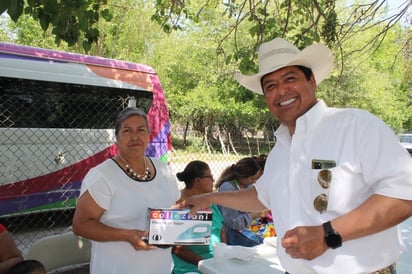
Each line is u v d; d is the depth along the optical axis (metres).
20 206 5.64
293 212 1.59
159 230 2.15
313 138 1.57
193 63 17.31
